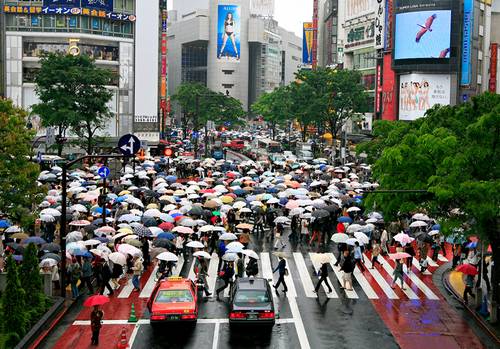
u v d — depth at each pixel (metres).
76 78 64.12
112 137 95.75
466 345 23.34
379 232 39.09
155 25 97.94
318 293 29.81
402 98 90.00
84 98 65.56
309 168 68.62
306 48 178.88
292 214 40.31
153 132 98.56
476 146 25.02
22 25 91.62
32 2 91.44
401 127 32.41
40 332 23.62
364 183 53.31
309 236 41.62
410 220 43.44
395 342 23.47
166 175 61.91
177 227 34.31
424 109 86.88
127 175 53.75
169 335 23.77
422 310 27.53
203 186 54.00
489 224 25.55
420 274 33.75
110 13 94.06
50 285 27.81
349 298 29.09
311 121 103.88
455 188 24.59
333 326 25.11
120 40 95.94
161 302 23.98
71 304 27.27
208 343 22.95
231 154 114.25
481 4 90.88
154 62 98.12
